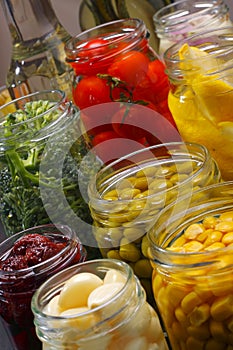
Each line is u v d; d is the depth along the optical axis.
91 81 0.95
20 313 0.84
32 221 0.93
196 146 0.86
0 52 1.55
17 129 0.93
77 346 0.70
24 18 1.16
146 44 0.98
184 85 0.88
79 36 1.03
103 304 0.69
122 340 0.70
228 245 0.71
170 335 0.74
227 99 0.86
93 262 0.75
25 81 1.18
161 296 0.73
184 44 0.91
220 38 0.96
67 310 0.71
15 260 0.85
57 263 0.83
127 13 1.23
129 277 0.71
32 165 0.91
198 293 0.70
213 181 0.82
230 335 0.70
